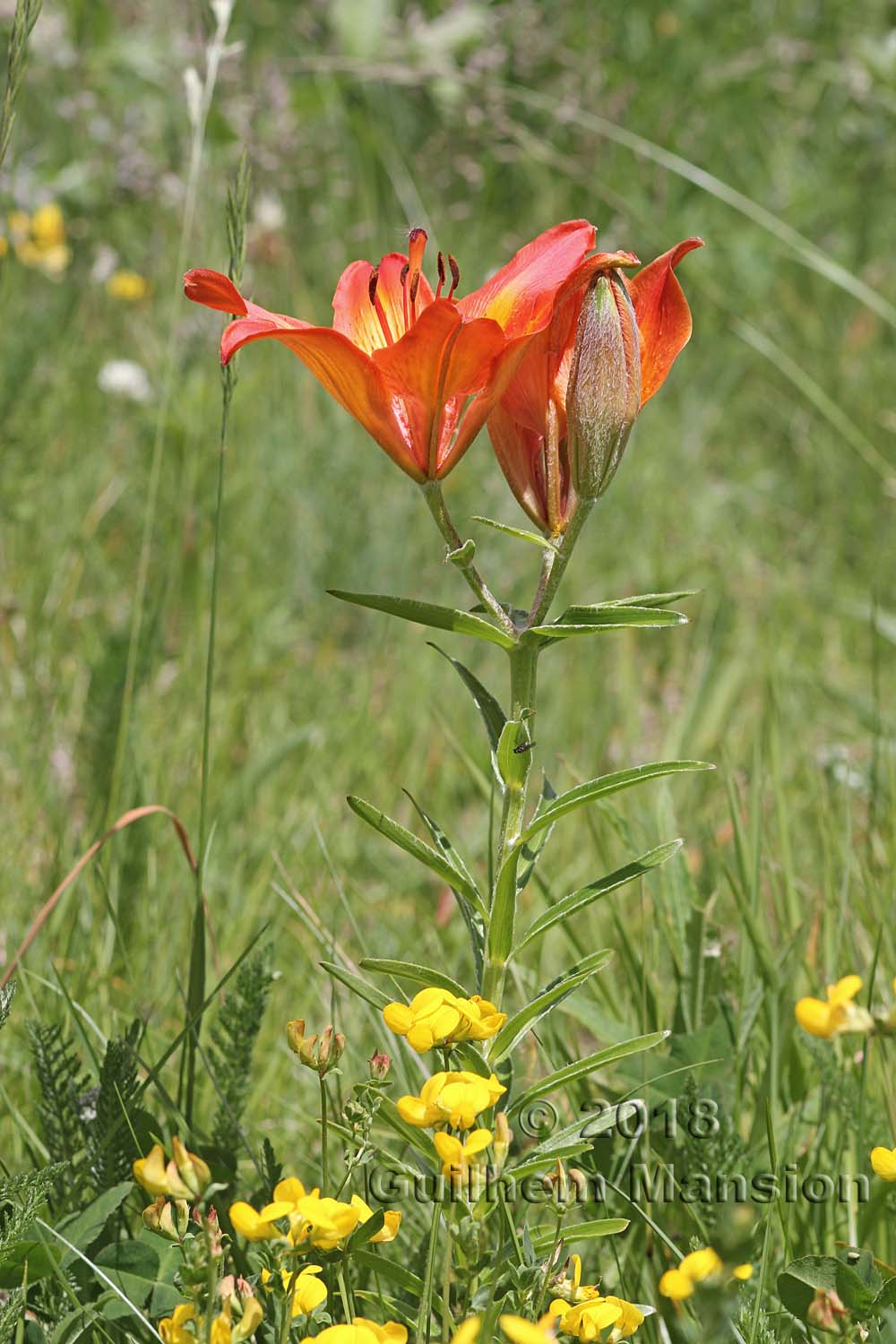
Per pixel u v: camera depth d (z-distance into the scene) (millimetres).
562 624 2584
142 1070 3709
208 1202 3027
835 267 6305
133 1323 2791
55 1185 3035
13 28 3643
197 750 5273
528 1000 3787
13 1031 3854
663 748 5688
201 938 3414
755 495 8781
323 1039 2533
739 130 11406
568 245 2678
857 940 4293
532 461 2697
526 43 10922
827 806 4719
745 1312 2574
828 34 12312
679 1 11828
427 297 2811
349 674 6629
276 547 7273
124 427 7512
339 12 10836
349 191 10016
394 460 2615
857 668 7078
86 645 5953
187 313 7977
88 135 9641
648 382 2773
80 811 5191
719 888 4520
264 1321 2699
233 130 9414
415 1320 2713
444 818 5508
